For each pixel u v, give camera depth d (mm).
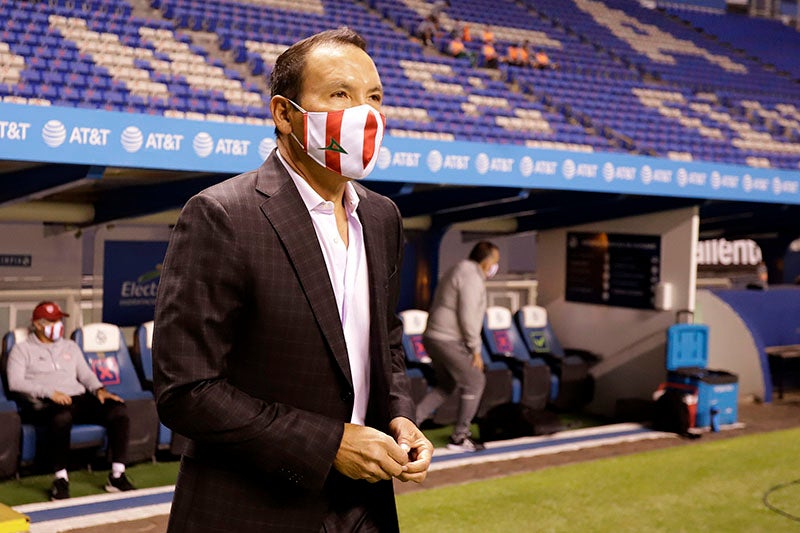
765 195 9344
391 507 1852
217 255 1599
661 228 8992
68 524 5312
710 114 12930
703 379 8469
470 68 11820
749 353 10164
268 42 10383
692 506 5941
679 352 8742
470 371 7410
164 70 8445
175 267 1620
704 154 11102
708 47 17281
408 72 10891
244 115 7984
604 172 8211
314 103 1672
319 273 1675
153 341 1634
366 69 1714
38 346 6406
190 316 1590
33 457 6195
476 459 7145
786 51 18438
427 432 8289
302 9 12281
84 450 6703
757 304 10859
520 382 8891
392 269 1918
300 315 1650
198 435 1588
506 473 6750
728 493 6281
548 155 7941
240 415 1579
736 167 9062
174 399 1576
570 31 15500
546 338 9680
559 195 9367
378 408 1789
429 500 5945
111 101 7340
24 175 6566
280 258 1646
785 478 6723
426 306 10539
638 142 10766
